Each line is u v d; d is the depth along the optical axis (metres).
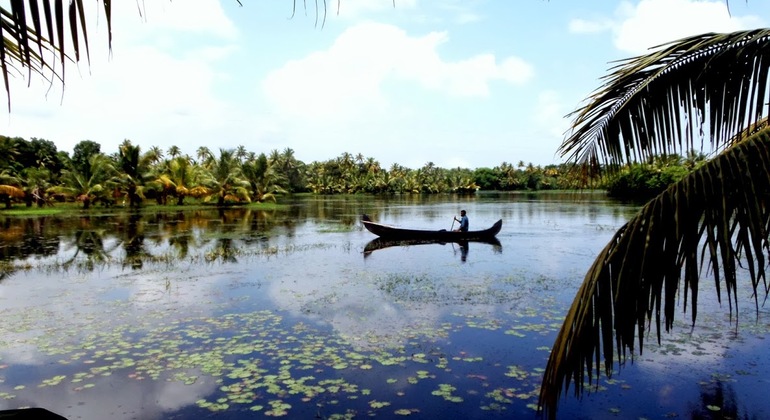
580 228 23.28
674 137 2.73
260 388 5.58
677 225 2.10
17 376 5.96
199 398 5.35
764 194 2.04
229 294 10.05
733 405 5.06
